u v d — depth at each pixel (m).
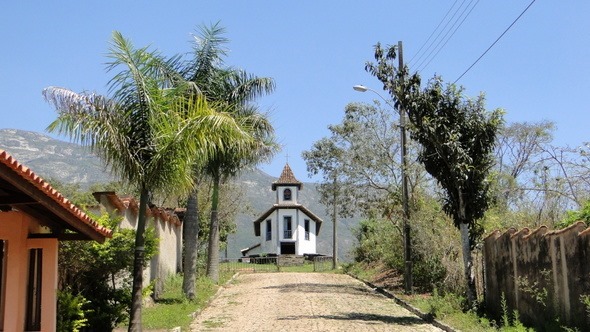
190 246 23.59
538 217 20.64
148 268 22.69
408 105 20.12
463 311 19.09
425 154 20.55
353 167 30.31
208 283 28.09
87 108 13.76
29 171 9.44
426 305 20.83
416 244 26.31
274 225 70.81
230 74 22.61
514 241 16.84
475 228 20.48
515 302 16.77
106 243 15.10
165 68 18.97
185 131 14.11
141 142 14.56
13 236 11.09
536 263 15.38
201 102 14.40
